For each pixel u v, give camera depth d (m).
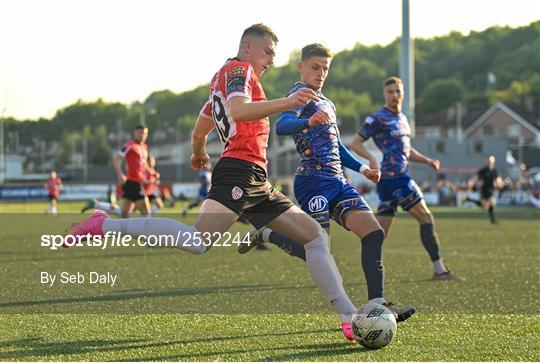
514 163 173.88
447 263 31.03
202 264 30.33
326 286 15.45
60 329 16.55
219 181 14.57
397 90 25.25
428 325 17.12
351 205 17.22
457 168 163.00
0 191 132.62
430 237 25.52
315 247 15.57
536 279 25.72
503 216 76.50
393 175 25.41
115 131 193.00
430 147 161.88
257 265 29.92
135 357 13.89
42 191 136.12
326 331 16.39
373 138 25.72
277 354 14.16
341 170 17.92
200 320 17.69
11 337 15.70
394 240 43.62
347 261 32.38
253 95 14.14
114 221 14.12
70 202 128.75
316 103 17.58
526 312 18.89
